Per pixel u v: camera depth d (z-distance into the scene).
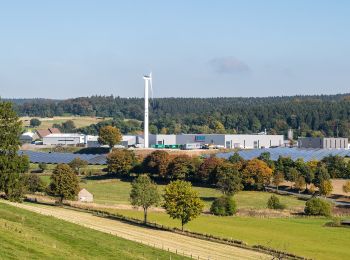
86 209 187.62
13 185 161.12
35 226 108.81
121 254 100.44
